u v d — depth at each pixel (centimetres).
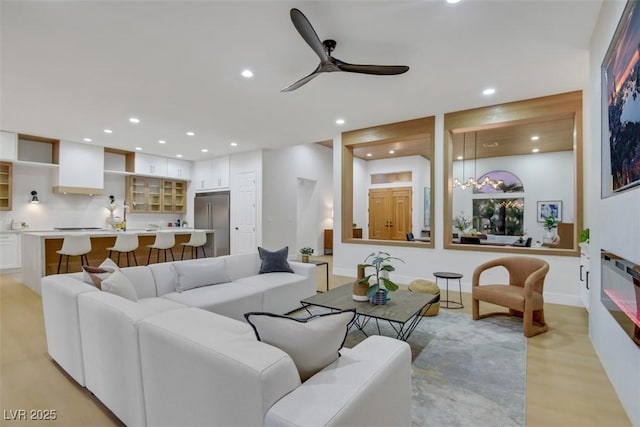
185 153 768
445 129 480
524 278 339
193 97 404
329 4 229
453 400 197
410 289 369
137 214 797
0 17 239
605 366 233
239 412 106
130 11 235
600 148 240
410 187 920
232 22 250
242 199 755
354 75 343
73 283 222
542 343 281
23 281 498
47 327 239
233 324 165
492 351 266
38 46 281
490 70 333
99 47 284
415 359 252
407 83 365
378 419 121
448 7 233
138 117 484
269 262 398
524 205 855
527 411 187
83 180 659
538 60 311
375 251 560
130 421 159
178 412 129
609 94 209
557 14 240
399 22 251
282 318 126
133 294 239
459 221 924
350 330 314
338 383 114
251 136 607
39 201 644
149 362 142
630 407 179
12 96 396
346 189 596
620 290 193
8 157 567
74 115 473
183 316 158
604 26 224
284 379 106
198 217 841
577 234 398
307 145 869
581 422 177
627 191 178
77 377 206
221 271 346
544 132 626
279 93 392
